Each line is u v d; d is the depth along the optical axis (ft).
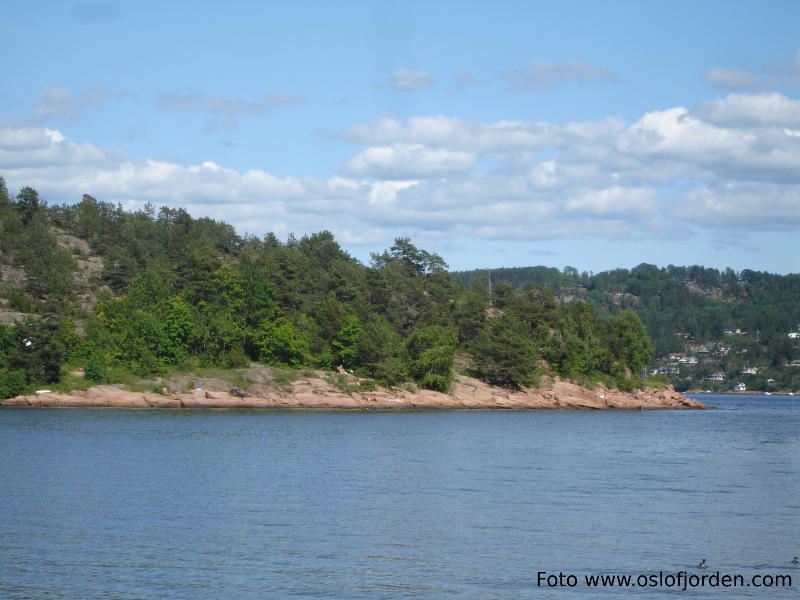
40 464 236.22
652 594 123.03
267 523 163.43
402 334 652.07
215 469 235.61
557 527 163.02
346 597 119.75
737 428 462.19
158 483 208.23
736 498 198.49
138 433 332.39
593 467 256.32
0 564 132.77
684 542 152.56
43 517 165.27
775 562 140.15
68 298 644.69
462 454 287.07
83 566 132.46
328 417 462.19
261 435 342.44
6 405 443.32
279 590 122.31
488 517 171.63
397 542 149.89
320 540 150.51
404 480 221.05
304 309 636.48
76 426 351.46
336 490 203.00
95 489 197.26
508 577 129.90
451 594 121.70
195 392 485.56
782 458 292.81
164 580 126.00
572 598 120.88
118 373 482.28
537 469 248.32
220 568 132.36
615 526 164.55
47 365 462.60
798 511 182.80
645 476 236.22
